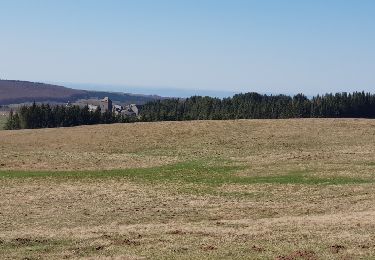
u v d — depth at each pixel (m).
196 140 75.56
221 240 23.05
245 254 20.19
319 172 49.09
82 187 44.78
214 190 42.28
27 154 66.44
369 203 33.53
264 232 24.56
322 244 21.44
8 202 36.94
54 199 38.28
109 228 27.31
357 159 56.62
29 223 29.78
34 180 49.00
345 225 25.50
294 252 20.11
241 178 48.38
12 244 23.41
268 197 38.28
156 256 20.41
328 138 74.12
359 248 20.66
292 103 178.38
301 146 69.88
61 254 21.27
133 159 62.94
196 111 182.50
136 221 30.28
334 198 36.50
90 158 63.53
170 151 69.25
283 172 50.31
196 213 32.50
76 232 26.06
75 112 163.38
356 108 184.38
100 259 20.14
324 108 177.75
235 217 30.97
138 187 44.62
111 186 45.38
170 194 40.66
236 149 69.19
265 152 66.31
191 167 56.41
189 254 20.53
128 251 21.45
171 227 27.06
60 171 55.06
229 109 181.00
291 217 29.62
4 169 56.06
